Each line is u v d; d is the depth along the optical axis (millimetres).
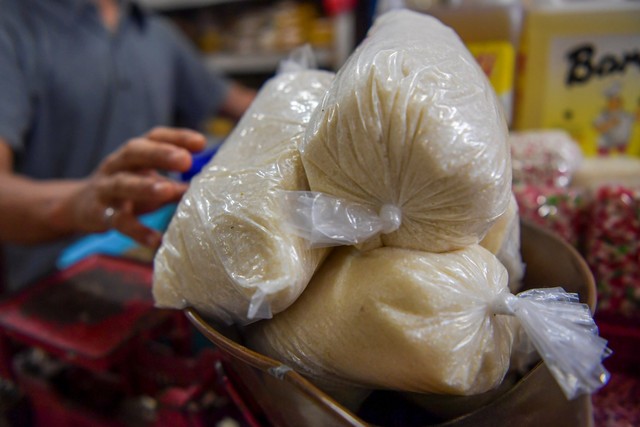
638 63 778
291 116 453
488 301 347
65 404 710
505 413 317
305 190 399
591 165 767
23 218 896
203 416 625
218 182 434
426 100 333
